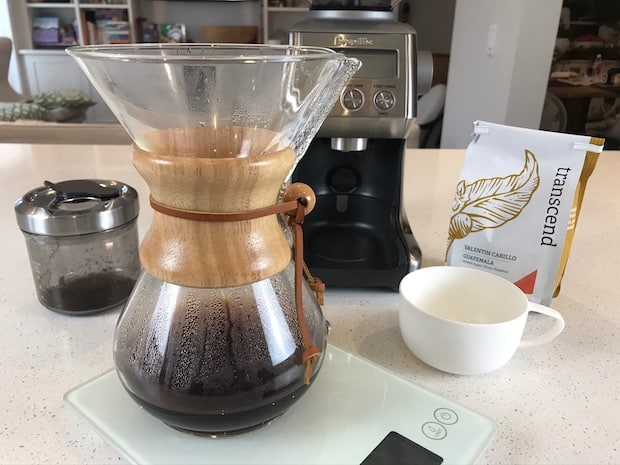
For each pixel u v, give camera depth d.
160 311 0.40
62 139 1.47
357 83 0.67
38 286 0.61
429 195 1.05
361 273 0.67
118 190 0.63
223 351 0.39
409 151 1.40
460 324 0.49
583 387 0.51
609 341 0.59
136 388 0.41
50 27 4.20
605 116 3.10
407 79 0.68
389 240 0.75
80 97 3.40
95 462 0.42
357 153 0.78
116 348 0.43
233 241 0.38
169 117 0.38
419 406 0.47
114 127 1.48
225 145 0.37
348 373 0.51
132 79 0.37
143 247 0.41
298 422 0.45
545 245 0.61
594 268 0.76
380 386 0.49
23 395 0.48
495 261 0.63
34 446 0.43
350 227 0.81
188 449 0.42
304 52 0.46
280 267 0.40
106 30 4.11
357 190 0.81
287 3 4.09
